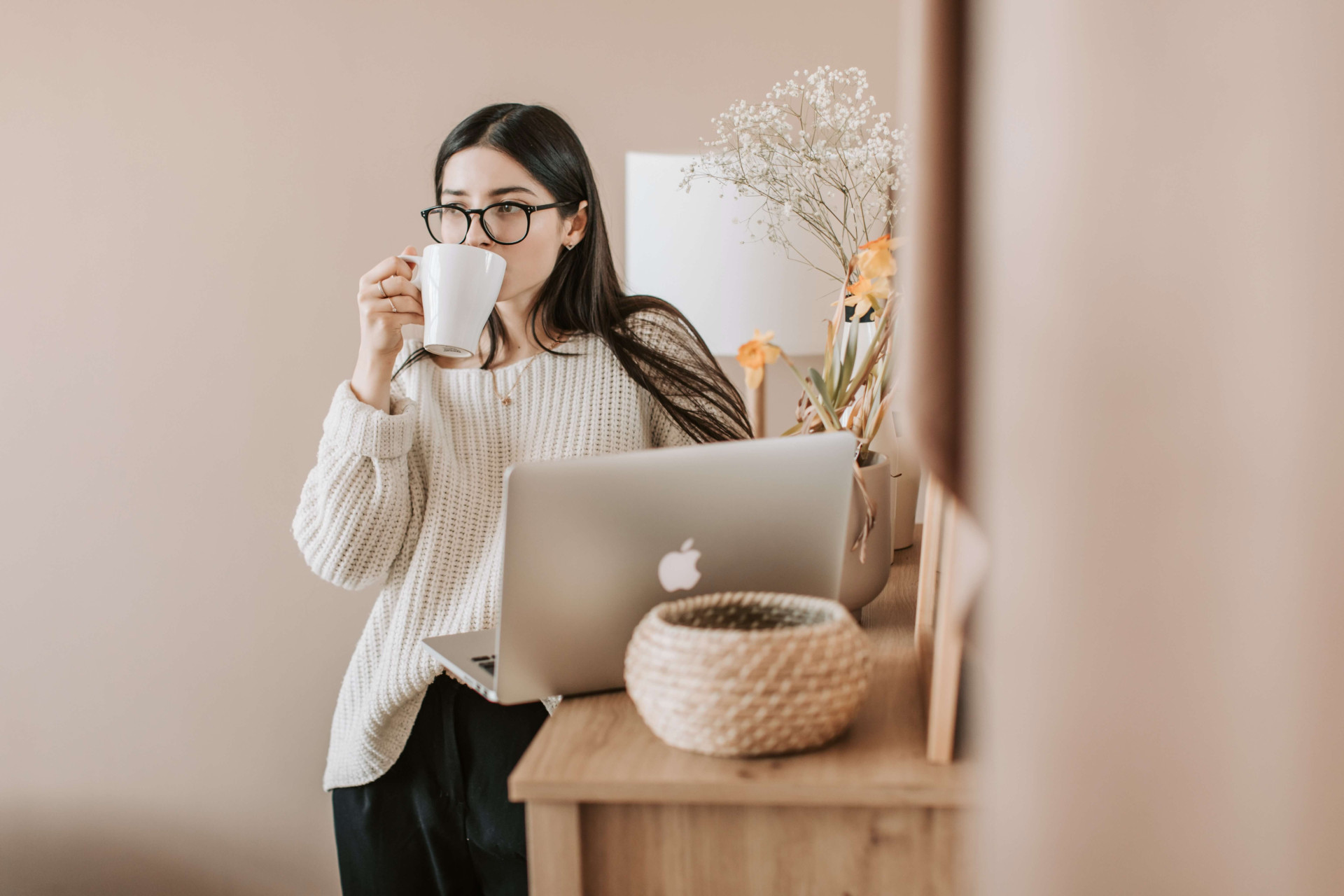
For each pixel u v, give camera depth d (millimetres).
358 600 2035
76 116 1967
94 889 2125
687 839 672
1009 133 410
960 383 462
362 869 1291
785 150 1325
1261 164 382
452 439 1339
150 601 2059
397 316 1184
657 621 697
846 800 627
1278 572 390
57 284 1999
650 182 1559
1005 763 430
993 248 420
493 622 1238
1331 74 376
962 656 645
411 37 1922
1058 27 398
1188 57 385
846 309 1181
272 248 1969
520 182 1282
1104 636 407
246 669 2064
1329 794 395
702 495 769
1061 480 408
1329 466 384
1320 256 380
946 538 646
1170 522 396
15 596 2066
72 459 2033
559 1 1907
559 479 719
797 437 796
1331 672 391
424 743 1273
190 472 2025
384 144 1938
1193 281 389
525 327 1395
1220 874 405
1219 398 389
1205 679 399
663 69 1906
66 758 2107
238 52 1938
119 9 1944
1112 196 394
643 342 1418
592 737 721
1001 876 437
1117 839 414
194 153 1960
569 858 669
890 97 1880
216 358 1998
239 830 2105
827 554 841
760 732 646
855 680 669
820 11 1874
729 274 1529
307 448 2002
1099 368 399
